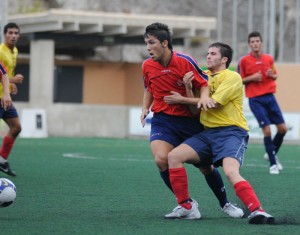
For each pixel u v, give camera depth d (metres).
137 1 125.00
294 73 78.25
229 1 124.56
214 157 24.94
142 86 92.50
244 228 23.44
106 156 55.34
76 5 120.62
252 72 45.19
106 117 87.62
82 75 93.81
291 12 120.31
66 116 86.31
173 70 25.58
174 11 126.00
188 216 25.58
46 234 22.34
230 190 34.47
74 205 29.17
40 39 84.94
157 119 26.19
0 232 22.66
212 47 25.53
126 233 22.50
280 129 45.22
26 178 39.28
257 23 119.19
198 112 25.72
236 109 25.16
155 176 40.88
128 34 88.94
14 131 39.75
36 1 118.88
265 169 46.69
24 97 93.94
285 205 29.83
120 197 31.83
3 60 39.28
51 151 59.59
